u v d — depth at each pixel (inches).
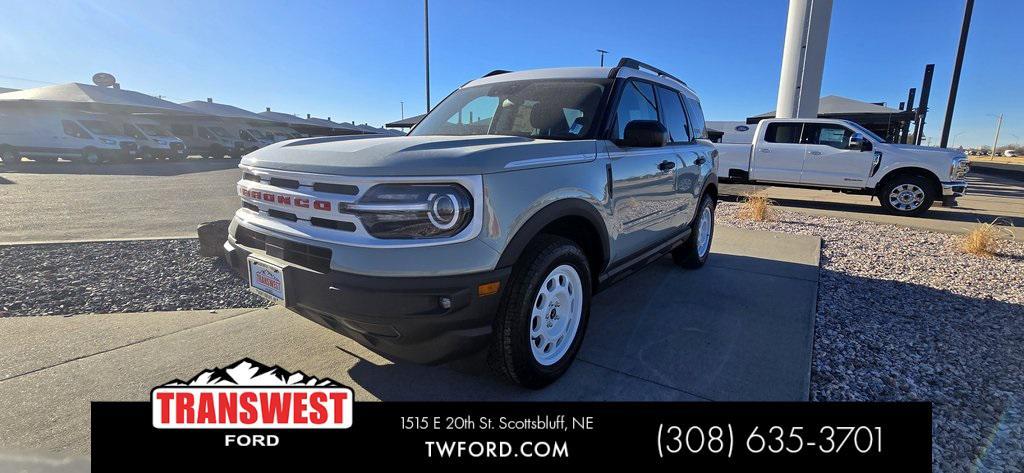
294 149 105.1
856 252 249.1
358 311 85.7
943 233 308.2
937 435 95.9
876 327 148.0
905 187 398.0
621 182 127.6
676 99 179.8
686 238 189.9
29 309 152.3
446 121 150.9
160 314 148.5
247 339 130.9
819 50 585.6
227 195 446.0
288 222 98.5
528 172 98.3
